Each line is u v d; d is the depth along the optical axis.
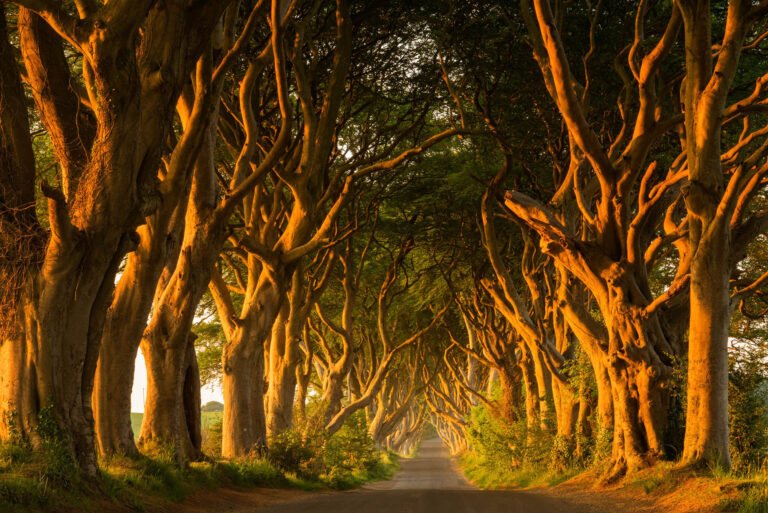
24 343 11.99
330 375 32.38
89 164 12.34
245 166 20.16
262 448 23.77
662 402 18.92
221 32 18.66
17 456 11.41
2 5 12.91
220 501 15.45
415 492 20.31
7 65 12.81
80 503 10.95
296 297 26.66
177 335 18.14
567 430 26.92
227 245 29.30
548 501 15.42
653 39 20.62
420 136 28.30
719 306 15.56
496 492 20.11
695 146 15.80
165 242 15.80
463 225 31.52
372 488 30.88
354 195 27.05
